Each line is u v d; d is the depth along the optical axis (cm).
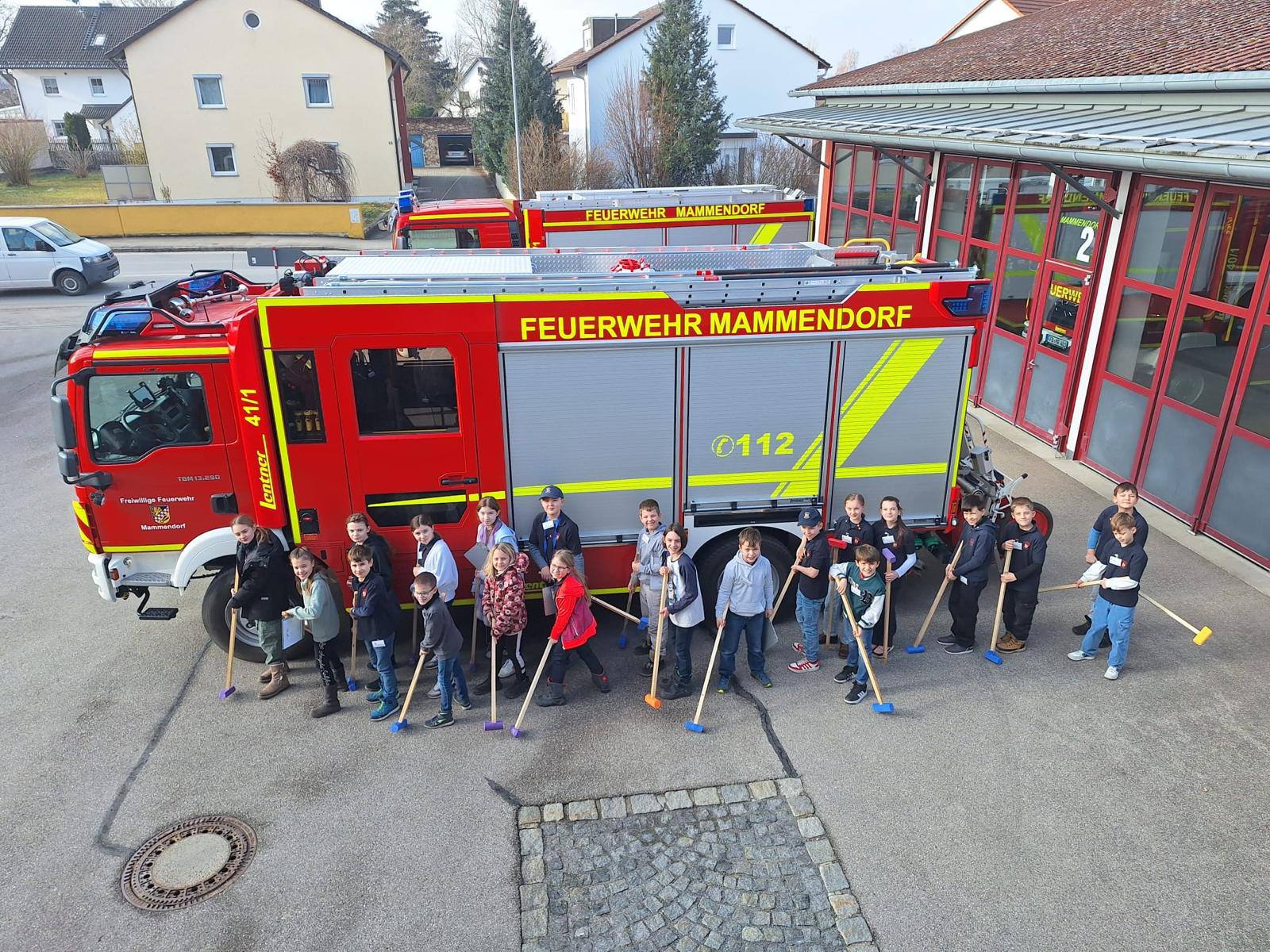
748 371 690
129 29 5550
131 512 701
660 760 613
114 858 538
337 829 557
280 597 678
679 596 649
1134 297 967
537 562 698
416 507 696
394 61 3525
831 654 746
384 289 639
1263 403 802
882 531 692
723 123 3584
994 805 559
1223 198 834
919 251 1472
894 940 468
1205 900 486
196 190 3475
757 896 499
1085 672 694
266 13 3294
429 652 655
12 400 1462
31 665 749
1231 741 609
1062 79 1059
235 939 480
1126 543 646
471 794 585
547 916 490
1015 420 1212
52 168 4584
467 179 4634
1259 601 768
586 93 3862
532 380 671
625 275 684
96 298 2198
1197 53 962
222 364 668
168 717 676
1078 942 463
